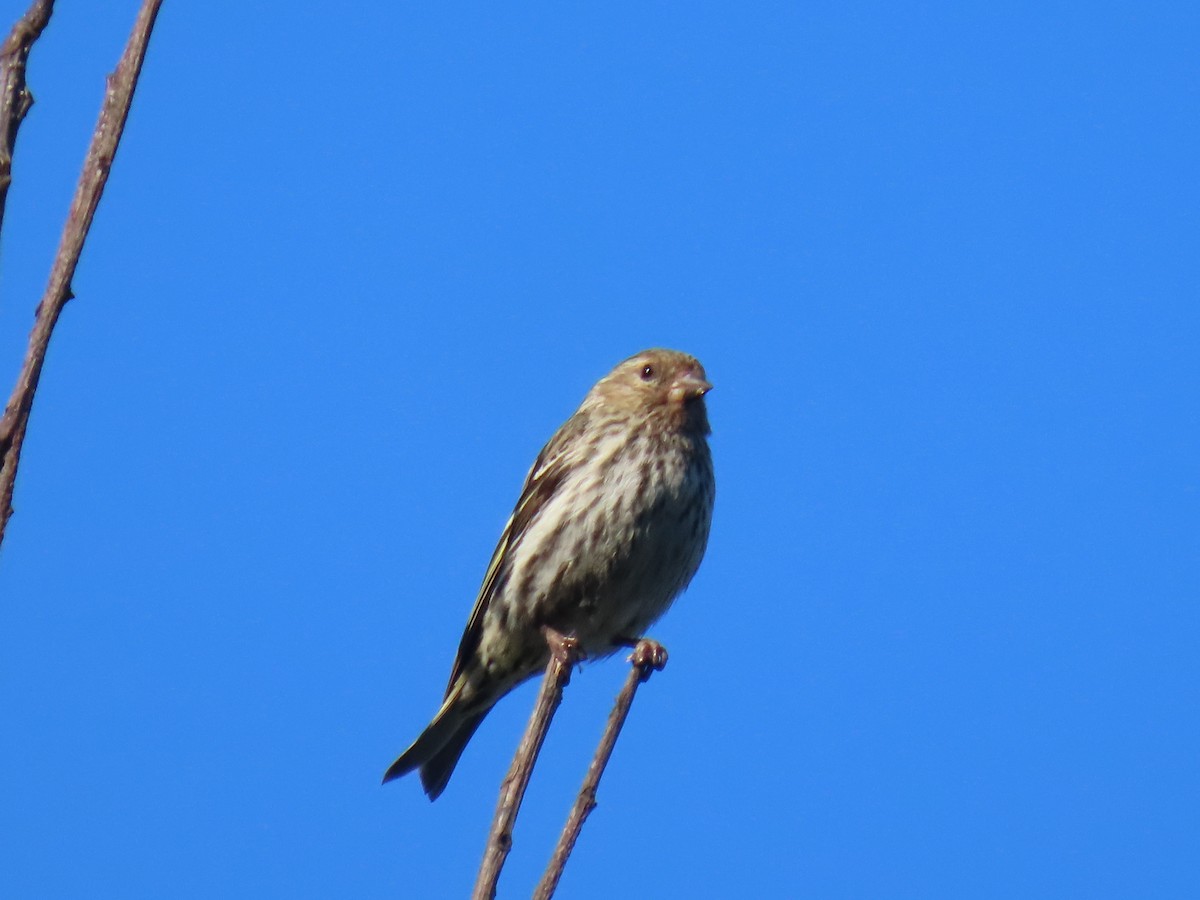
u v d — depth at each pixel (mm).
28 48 5496
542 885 6371
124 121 5570
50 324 5383
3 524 5246
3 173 5277
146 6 5668
